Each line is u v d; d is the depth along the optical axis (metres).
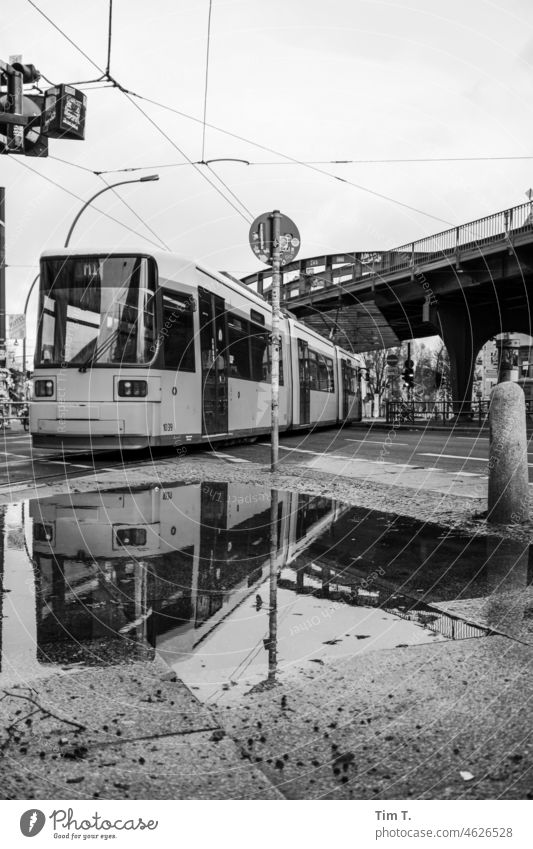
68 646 3.29
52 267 13.37
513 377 6.66
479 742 2.39
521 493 6.47
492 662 3.08
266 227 10.56
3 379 27.83
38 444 13.30
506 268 34.09
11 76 11.98
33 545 5.60
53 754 2.29
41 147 12.59
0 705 2.65
